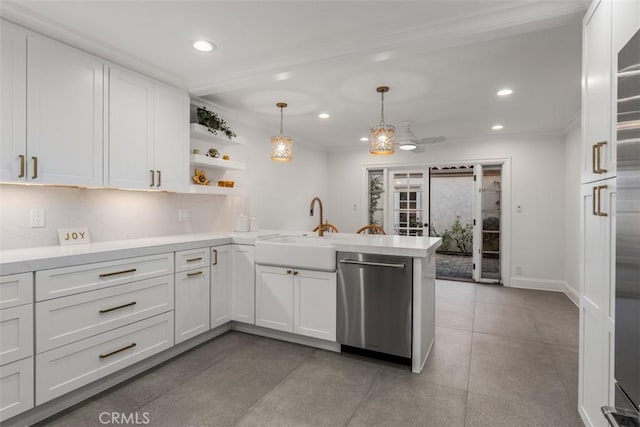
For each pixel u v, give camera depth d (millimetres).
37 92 2072
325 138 5535
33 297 1786
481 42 2262
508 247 5160
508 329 3314
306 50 2488
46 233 2375
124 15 2055
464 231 8617
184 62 2727
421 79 3002
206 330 2889
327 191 6480
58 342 1891
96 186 2408
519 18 1932
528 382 2287
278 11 2031
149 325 2404
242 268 3100
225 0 1913
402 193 5996
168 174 2934
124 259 2240
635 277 1168
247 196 4348
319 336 2758
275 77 2771
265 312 2992
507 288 5035
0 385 1666
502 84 3109
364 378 2336
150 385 2227
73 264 1961
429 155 5680
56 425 1809
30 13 1988
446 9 2010
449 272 6363
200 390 2170
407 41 2229
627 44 1222
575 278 4336
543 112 3971
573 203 4430
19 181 1995
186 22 2146
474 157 5359
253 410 1958
